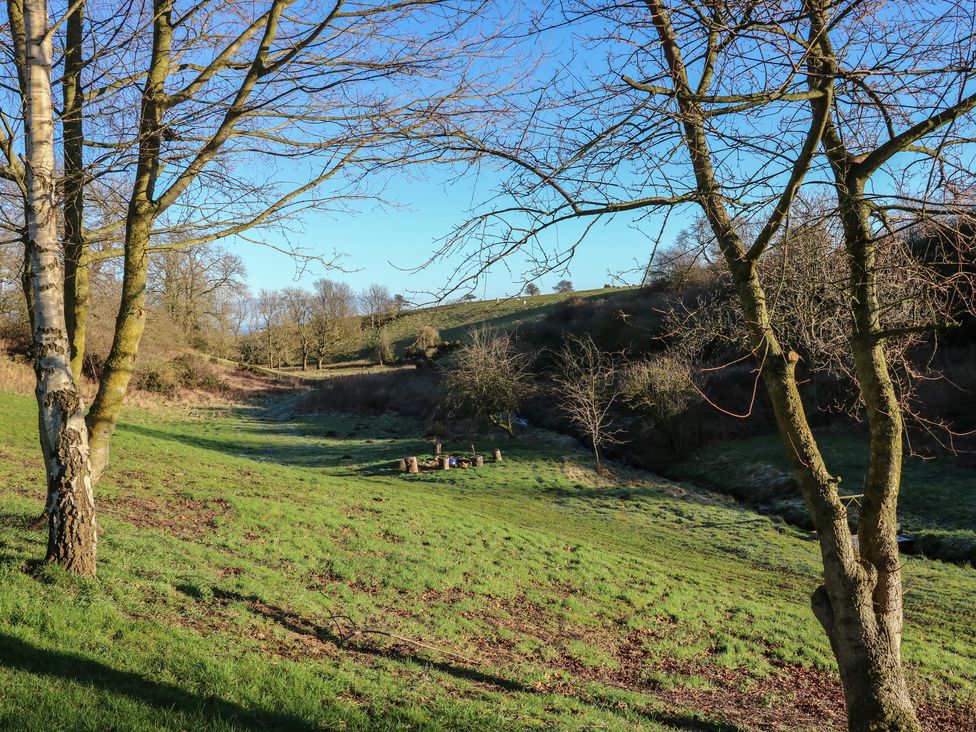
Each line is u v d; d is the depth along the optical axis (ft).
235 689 21.47
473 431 146.20
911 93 17.37
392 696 24.91
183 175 26.99
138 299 30.01
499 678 32.09
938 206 17.43
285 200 26.99
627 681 37.04
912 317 23.77
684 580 58.70
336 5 22.94
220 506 55.06
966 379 100.17
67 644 21.48
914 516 82.43
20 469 55.21
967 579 64.54
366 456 130.72
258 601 34.06
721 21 16.87
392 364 191.52
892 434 21.49
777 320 24.25
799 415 21.30
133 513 47.65
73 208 29.43
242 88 24.75
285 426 166.30
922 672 42.04
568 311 179.11
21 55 25.58
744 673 40.73
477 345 139.85
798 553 73.67
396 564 48.34
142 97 27.02
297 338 222.48
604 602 49.67
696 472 116.98
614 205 18.43
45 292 26.02
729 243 21.31
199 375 198.80
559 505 94.73
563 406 139.33
